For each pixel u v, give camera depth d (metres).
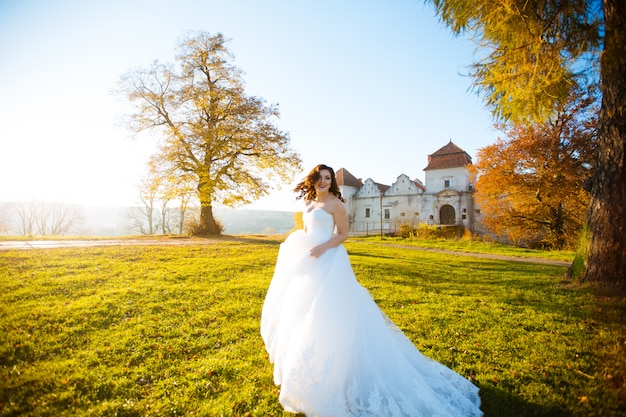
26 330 4.36
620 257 6.48
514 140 21.80
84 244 13.15
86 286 6.74
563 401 2.83
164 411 2.78
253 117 22.03
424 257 13.07
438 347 4.04
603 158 6.79
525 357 3.75
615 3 5.28
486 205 24.38
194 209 30.45
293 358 2.61
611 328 4.62
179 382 3.24
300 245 3.22
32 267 8.04
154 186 20.62
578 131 20.05
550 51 6.73
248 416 2.70
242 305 5.72
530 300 6.31
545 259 13.30
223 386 3.16
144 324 4.80
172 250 12.20
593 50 6.00
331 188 3.29
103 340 4.23
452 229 29.73
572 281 7.40
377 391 2.61
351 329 2.76
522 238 25.42
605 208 6.71
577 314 5.35
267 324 3.29
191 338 4.34
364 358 2.75
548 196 20.81
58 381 3.18
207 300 6.03
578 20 6.07
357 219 44.75
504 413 2.69
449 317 5.19
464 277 8.73
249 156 22.73
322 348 2.62
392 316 5.24
